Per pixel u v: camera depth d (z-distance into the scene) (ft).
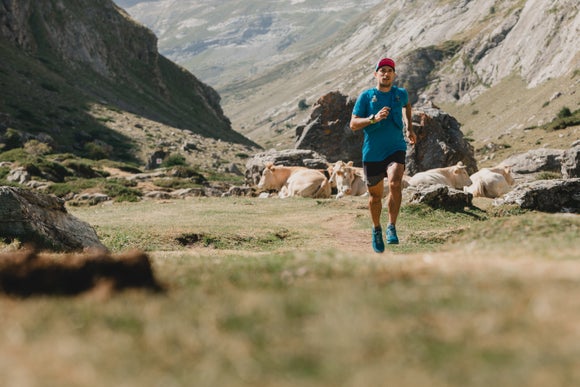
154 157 345.31
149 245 53.06
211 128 608.19
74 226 46.06
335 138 176.24
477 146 407.85
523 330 8.70
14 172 154.40
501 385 6.92
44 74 428.97
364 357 8.13
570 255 16.52
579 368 7.19
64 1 533.55
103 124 391.65
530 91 639.76
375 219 28.43
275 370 7.79
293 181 95.09
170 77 642.22
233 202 87.66
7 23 449.48
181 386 7.40
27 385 7.43
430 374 7.43
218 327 9.86
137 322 10.41
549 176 129.80
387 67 27.73
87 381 7.58
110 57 550.77
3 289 13.64
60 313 11.14
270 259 19.47
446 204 70.44
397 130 27.89
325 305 10.64
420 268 14.37
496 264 14.57
